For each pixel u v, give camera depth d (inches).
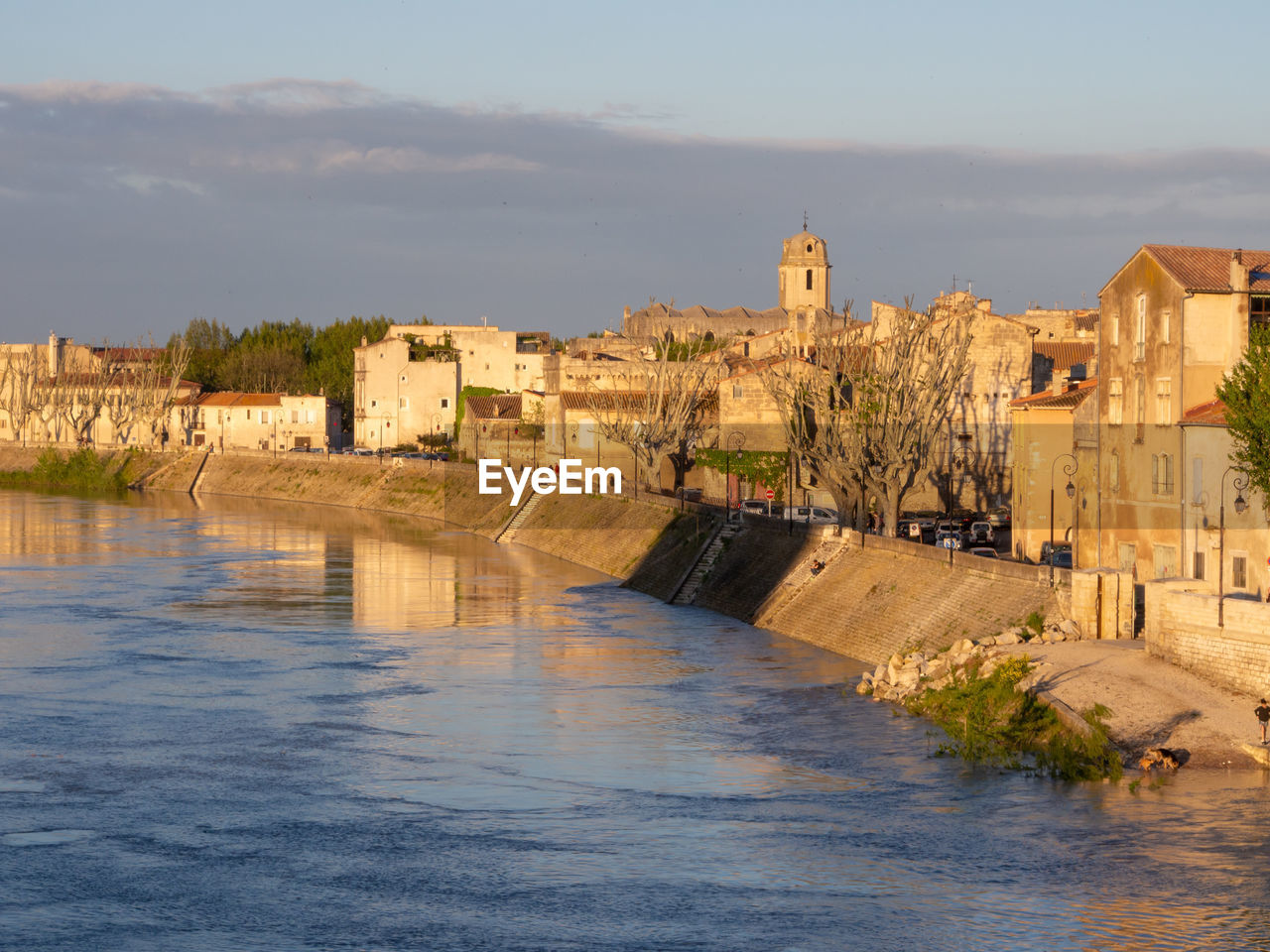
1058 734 4124.0
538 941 2933.1
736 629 6338.6
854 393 6692.9
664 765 4133.9
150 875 3299.7
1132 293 5487.2
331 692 5073.8
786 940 2923.2
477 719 4680.1
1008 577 5108.3
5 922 3036.4
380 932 2992.1
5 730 4534.9
